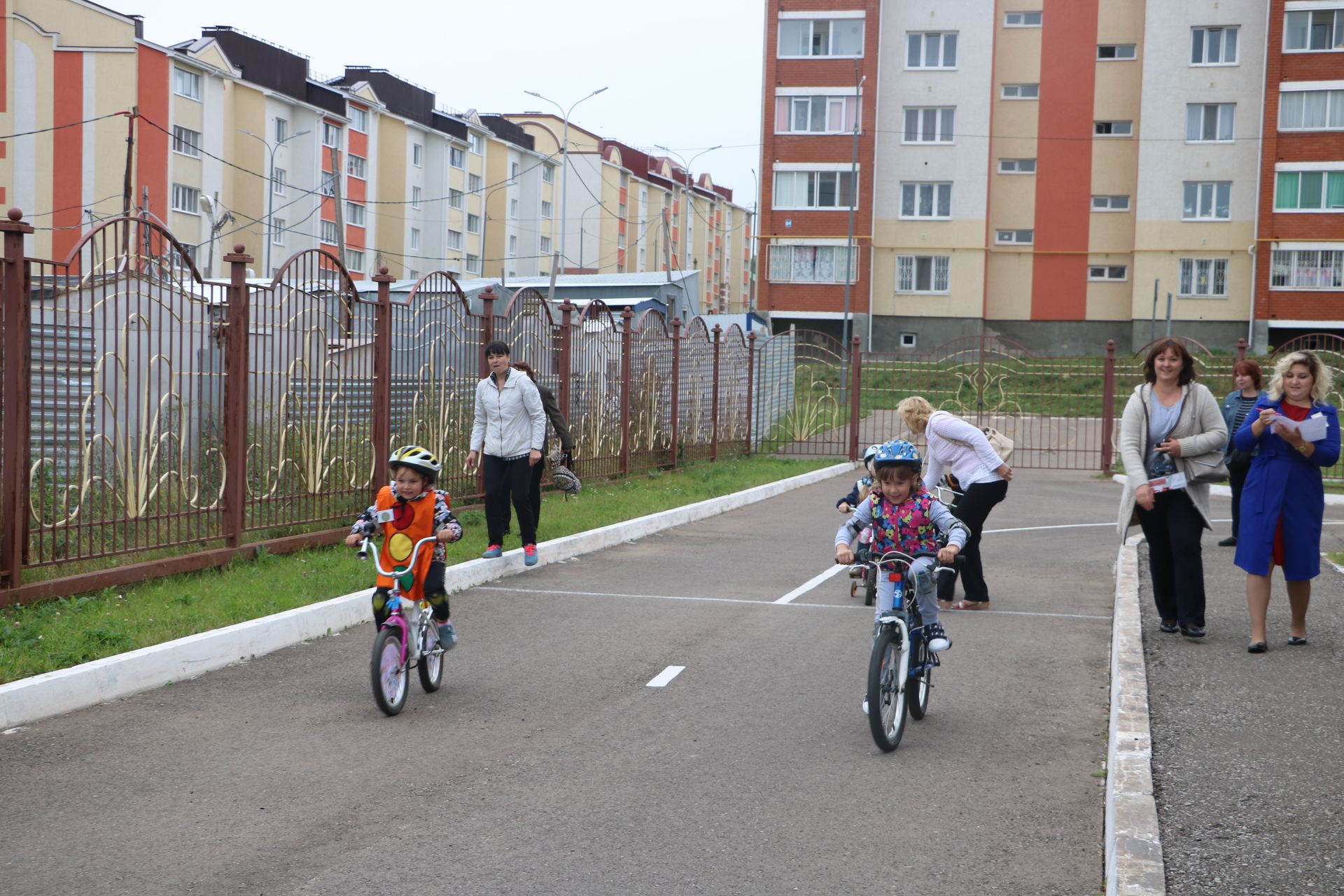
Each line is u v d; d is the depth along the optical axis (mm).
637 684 7309
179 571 9414
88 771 5543
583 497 16156
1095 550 13562
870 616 9562
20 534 8023
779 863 4535
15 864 4473
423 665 6895
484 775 5547
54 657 6832
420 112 65688
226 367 9961
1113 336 47219
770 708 6770
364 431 11891
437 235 66812
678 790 5352
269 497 10562
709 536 14555
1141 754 5336
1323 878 4078
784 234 47469
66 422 8500
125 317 8922
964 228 47031
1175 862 4215
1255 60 44688
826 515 16984
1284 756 5414
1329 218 43219
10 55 46125
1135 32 46375
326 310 11250
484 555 11062
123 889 4258
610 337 18172
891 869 4492
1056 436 29422
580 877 4383
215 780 5441
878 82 46875
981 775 5625
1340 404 26547
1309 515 7438
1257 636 7461
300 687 7129
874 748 6031
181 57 48312
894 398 31156
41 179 46625
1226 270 45406
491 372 11258
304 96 56531
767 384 27969
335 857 4559
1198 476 7812
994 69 47250
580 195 81438
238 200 53281
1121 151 46812
